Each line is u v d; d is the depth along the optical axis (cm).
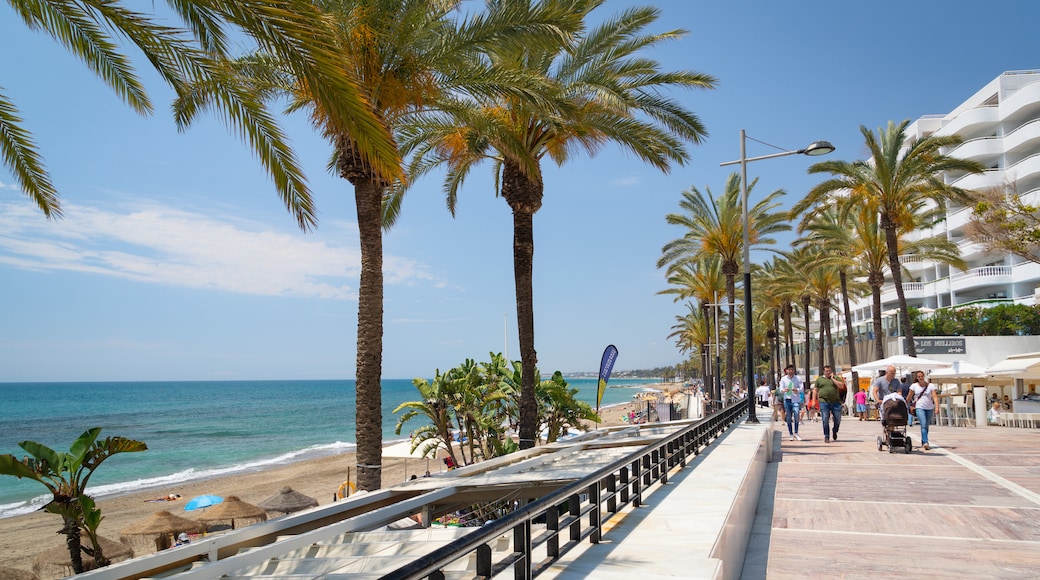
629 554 453
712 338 7075
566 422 2266
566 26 1247
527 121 1698
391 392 15888
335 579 558
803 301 5362
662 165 1720
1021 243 2350
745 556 680
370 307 1264
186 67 670
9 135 876
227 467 4022
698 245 3947
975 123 5153
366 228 1274
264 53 1228
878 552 678
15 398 14412
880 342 3512
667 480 782
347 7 1173
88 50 754
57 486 1072
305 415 9081
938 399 2641
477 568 313
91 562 1097
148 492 3036
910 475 1151
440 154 1784
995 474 1146
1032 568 612
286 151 743
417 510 973
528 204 1723
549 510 434
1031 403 2500
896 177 3030
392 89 1213
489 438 2136
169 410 10175
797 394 1830
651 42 1720
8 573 1246
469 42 1260
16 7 676
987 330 3847
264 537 757
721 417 1464
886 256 3556
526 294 1745
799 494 1003
